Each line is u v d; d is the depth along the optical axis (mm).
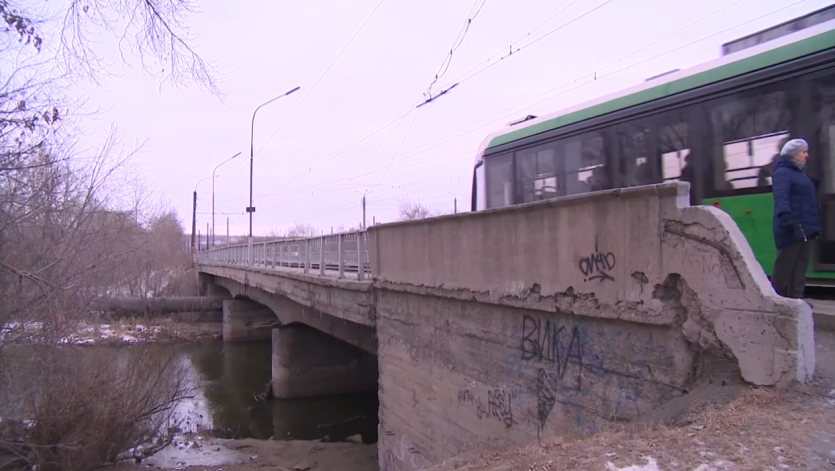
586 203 5828
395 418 10359
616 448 4113
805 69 7180
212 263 41312
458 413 8266
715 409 4215
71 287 11328
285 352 22203
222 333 39906
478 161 13312
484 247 7582
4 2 7250
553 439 5973
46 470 10438
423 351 9352
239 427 18953
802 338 4074
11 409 10375
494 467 4723
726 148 7953
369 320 11516
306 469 13523
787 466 3246
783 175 5324
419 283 9344
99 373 11656
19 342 10266
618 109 9492
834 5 7332
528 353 6793
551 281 6320
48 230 11547
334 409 20812
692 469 3441
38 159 10641
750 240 7625
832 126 6875
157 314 40844
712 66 8289
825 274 6980
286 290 19328
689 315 4785
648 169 8922
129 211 16562
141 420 12750
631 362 5344
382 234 10867
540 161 11016
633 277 5266
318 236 15977
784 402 3947
